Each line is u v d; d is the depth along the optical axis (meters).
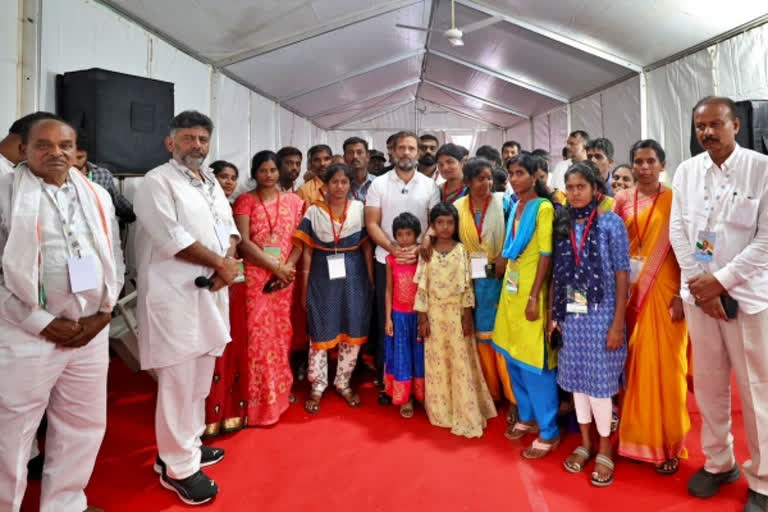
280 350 2.78
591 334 2.08
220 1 4.08
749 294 1.71
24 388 1.55
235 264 2.11
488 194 2.69
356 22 5.68
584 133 4.55
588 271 2.09
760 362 1.74
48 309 1.59
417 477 2.08
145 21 3.88
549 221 2.28
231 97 5.77
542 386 2.30
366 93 9.66
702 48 4.92
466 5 6.07
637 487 1.97
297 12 4.89
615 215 2.11
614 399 2.58
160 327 1.93
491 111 11.02
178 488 1.95
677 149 5.43
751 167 1.72
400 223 2.73
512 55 7.30
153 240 1.94
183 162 2.02
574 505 1.85
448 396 2.63
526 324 2.31
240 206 2.77
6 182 1.57
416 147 2.94
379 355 3.17
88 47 3.23
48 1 2.85
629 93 6.43
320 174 3.78
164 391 1.97
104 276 1.71
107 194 1.83
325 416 2.78
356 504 1.89
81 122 2.88
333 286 2.92
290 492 1.98
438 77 9.77
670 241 1.98
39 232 1.56
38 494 2.04
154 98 3.11
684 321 2.10
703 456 2.20
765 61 4.20
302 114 9.25
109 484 2.08
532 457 2.23
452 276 2.58
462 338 2.58
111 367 3.66
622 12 4.94
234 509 1.88
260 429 2.60
